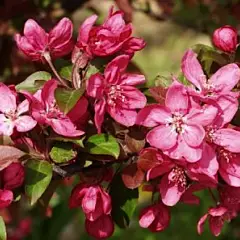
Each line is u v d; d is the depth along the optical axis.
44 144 0.56
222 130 0.56
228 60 0.60
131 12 0.81
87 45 0.57
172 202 0.56
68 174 0.56
